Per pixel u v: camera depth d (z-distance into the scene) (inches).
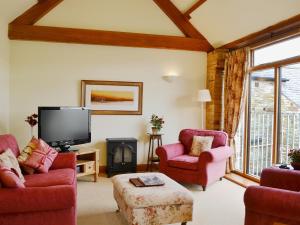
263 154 195.9
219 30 214.2
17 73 203.8
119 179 130.5
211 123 230.8
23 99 205.0
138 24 225.1
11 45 202.7
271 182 117.0
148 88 228.2
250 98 205.0
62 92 211.8
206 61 239.6
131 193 111.1
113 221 126.2
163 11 229.9
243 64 200.4
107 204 147.9
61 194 91.3
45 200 89.7
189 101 237.0
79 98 214.7
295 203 80.0
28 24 203.9
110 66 220.1
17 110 203.9
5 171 90.0
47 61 208.7
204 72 239.5
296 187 111.7
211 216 132.8
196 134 202.8
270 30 172.4
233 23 195.9
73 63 213.3
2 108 187.5
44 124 174.7
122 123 223.6
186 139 203.9
